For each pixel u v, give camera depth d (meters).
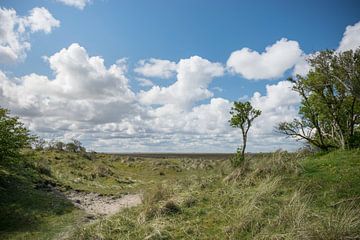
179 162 49.66
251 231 9.98
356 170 13.99
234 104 20.67
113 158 45.62
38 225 14.33
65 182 24.91
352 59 17.16
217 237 10.08
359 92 17.09
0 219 14.60
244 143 20.77
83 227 11.78
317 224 8.88
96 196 22.30
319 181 13.37
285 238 8.80
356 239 8.18
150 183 29.69
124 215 12.92
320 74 18.91
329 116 19.77
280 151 18.27
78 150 40.97
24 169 22.86
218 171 20.41
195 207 12.98
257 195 12.30
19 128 17.14
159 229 10.76
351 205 10.37
